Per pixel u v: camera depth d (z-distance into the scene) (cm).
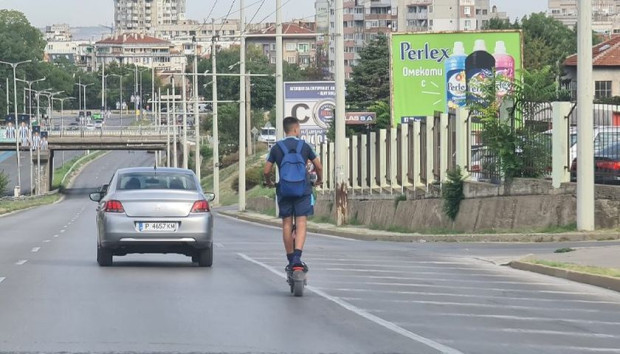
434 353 2753
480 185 8469
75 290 4172
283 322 3300
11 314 3428
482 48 13062
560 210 7481
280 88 14938
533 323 3403
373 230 10131
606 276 4509
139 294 4034
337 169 11194
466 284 4600
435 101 13075
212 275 4875
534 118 8019
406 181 10725
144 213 5175
